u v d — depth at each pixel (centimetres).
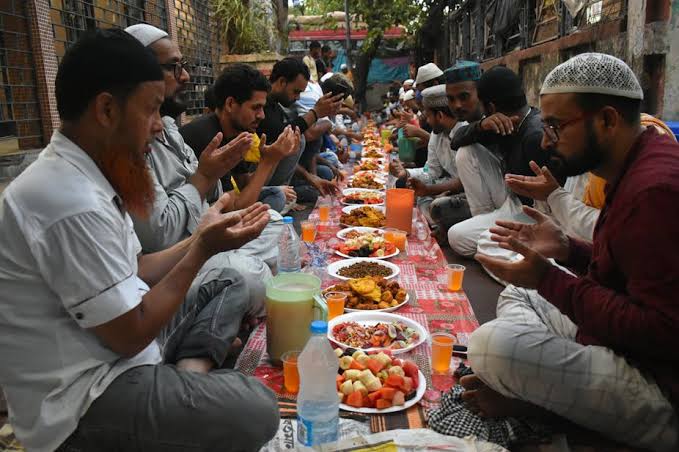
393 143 1020
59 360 156
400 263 332
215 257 266
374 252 338
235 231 174
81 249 148
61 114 159
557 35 684
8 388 157
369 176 558
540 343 183
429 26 1761
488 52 1131
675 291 157
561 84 188
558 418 199
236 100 360
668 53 432
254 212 185
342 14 1838
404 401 193
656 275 159
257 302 266
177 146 306
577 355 180
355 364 203
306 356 175
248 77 357
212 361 206
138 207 174
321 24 1916
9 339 154
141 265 204
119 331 154
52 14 489
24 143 446
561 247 221
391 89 1620
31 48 450
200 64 944
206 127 366
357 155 890
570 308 182
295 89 523
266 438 171
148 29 296
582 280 181
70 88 155
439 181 547
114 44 155
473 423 192
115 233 156
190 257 171
